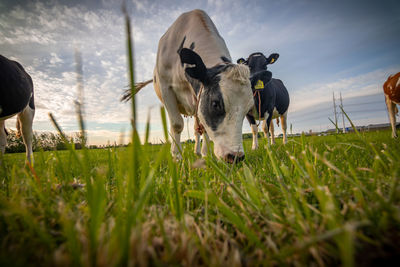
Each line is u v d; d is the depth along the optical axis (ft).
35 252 1.82
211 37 11.04
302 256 1.69
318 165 4.38
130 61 1.28
